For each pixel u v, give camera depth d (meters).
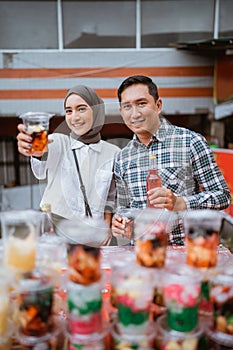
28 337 1.00
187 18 6.52
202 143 1.79
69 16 6.44
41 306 0.99
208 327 1.05
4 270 1.01
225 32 6.56
